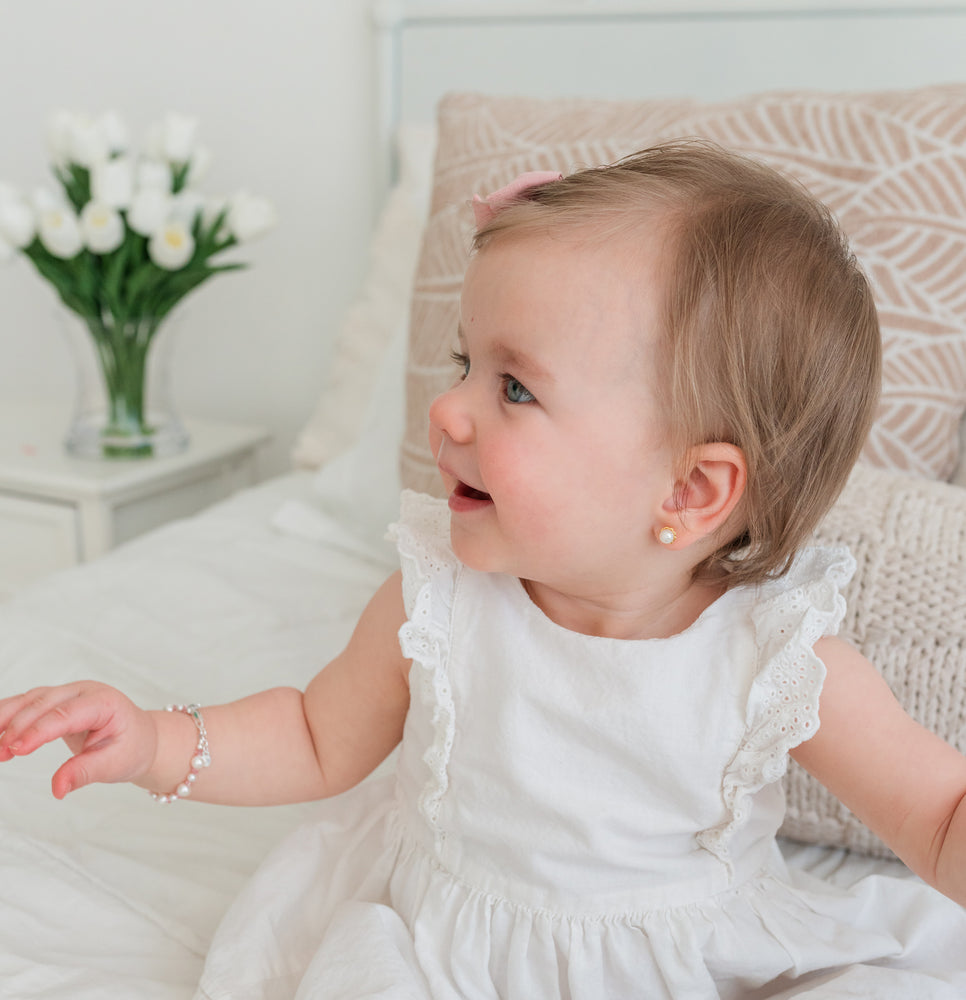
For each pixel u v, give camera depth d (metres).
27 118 2.19
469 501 0.61
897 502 0.82
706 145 0.68
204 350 2.21
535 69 1.76
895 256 1.03
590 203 0.58
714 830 0.64
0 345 2.35
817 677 0.59
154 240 1.62
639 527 0.59
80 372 1.82
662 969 0.62
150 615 1.15
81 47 2.10
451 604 0.66
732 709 0.61
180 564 1.29
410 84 1.86
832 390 0.60
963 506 0.82
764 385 0.57
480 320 0.58
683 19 1.63
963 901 0.58
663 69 1.67
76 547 1.73
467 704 0.65
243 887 0.73
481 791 0.65
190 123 1.71
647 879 0.64
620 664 0.62
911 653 0.76
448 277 1.19
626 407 0.56
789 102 1.12
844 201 1.05
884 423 1.02
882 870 0.81
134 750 0.65
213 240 1.72
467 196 1.21
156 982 0.66
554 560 0.60
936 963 0.69
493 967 0.65
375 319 1.70
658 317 0.56
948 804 0.59
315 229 2.03
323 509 1.46
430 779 0.68
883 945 0.66
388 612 0.71
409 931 0.67
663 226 0.57
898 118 1.06
